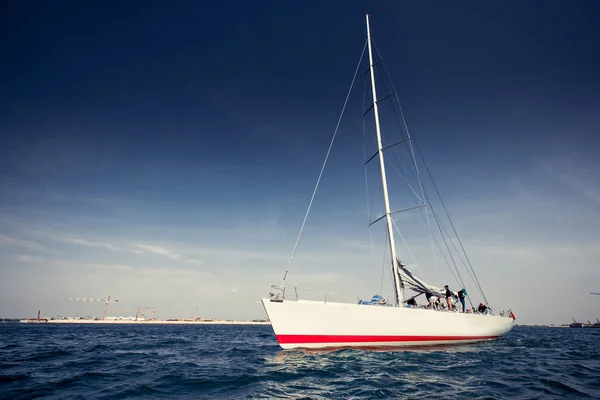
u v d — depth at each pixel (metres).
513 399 6.76
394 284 14.54
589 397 7.05
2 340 22.09
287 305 11.23
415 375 8.82
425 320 13.03
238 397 6.73
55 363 11.13
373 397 6.78
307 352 11.29
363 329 11.88
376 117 16.62
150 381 8.22
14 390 7.17
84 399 6.53
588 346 19.70
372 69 17.58
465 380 8.45
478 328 15.41
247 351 14.92
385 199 15.39
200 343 20.62
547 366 11.00
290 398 6.68
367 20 18.38
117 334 32.81
